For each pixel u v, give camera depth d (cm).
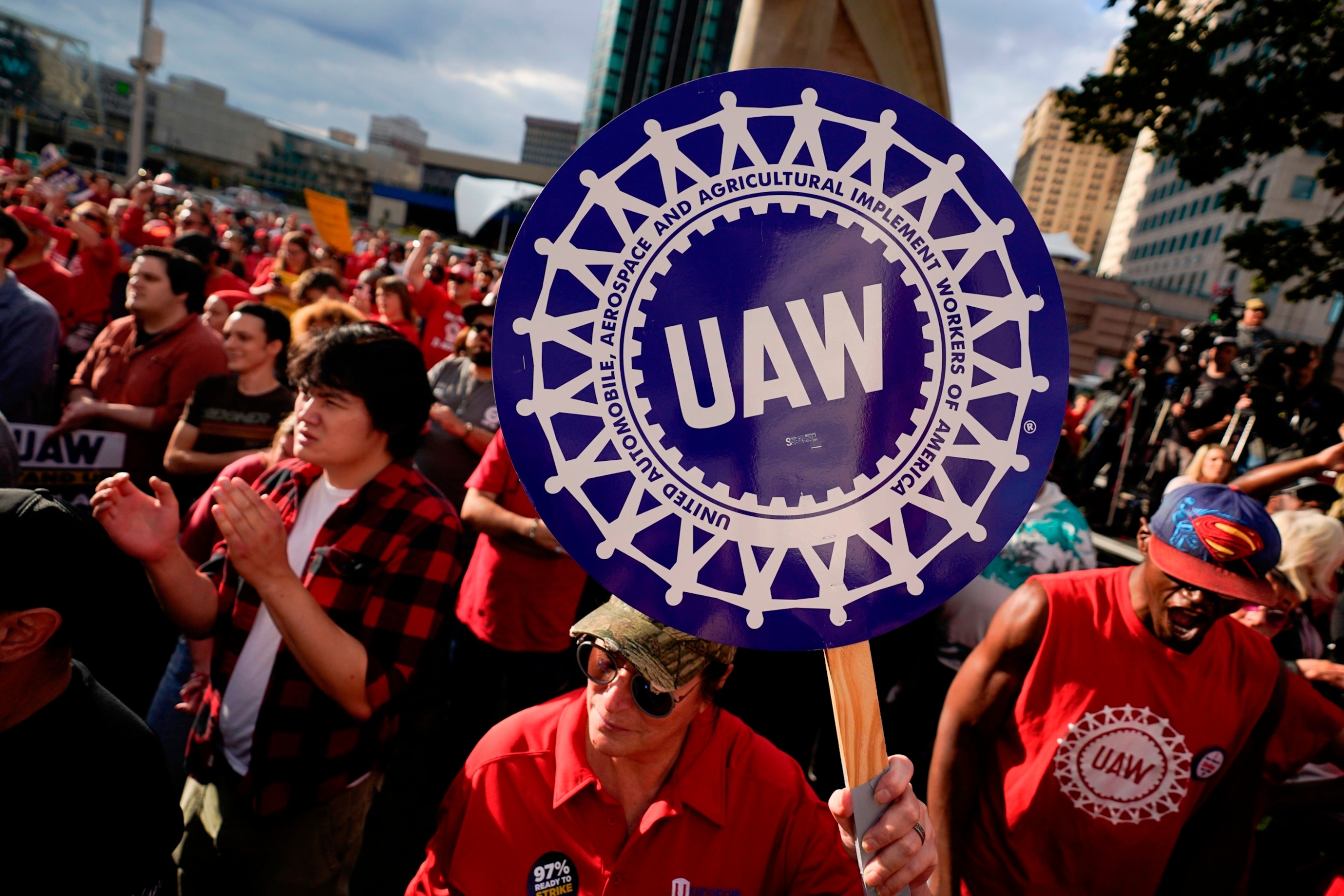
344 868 200
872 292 105
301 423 192
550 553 300
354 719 190
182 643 231
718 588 106
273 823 187
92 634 134
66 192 957
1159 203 6600
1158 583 174
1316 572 257
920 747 313
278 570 170
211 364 356
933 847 106
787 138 104
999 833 188
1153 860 181
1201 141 1150
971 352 106
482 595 311
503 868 132
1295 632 274
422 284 649
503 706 352
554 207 102
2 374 322
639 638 120
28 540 123
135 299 343
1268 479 311
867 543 106
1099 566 698
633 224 103
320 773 190
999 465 106
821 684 385
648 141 103
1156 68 1132
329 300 377
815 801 135
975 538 107
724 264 104
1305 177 4188
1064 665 181
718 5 7669
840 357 105
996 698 188
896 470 106
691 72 7831
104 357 367
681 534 105
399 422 195
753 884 130
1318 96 1070
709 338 104
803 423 105
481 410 409
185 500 347
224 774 193
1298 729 190
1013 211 105
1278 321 4528
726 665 129
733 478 105
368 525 193
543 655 313
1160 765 178
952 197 105
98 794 129
